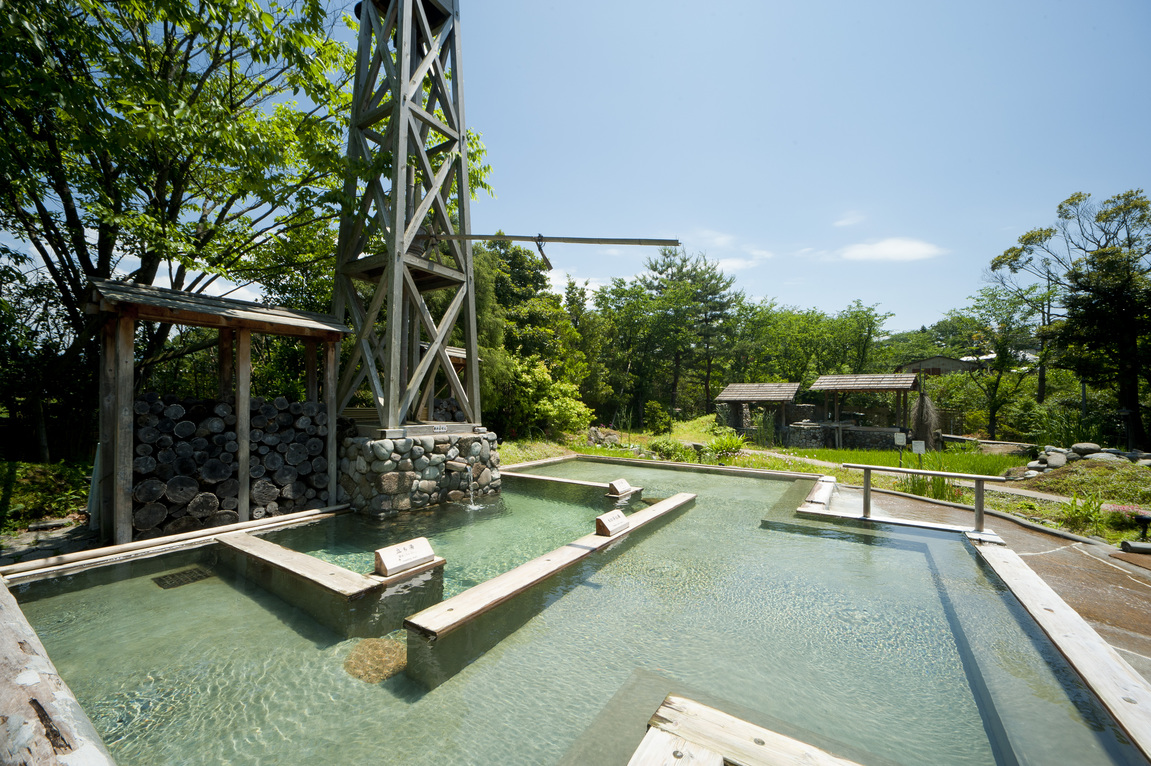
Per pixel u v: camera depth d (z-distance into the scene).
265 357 11.55
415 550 4.46
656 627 3.53
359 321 7.96
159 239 7.29
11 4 5.12
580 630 3.47
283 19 8.60
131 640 3.23
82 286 8.45
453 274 8.23
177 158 7.88
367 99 8.38
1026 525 6.48
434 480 7.37
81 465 7.77
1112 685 2.67
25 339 8.12
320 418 6.88
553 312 21.73
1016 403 26.19
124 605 3.77
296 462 6.56
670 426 28.02
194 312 5.40
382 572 4.18
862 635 3.43
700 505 7.61
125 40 7.93
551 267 6.33
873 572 4.68
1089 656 2.98
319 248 10.22
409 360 9.33
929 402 22.00
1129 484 8.09
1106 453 10.05
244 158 7.12
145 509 5.15
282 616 3.60
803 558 5.08
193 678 2.80
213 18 6.95
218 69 9.55
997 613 3.77
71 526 5.55
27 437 8.50
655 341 33.91
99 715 2.46
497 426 16.22
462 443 7.89
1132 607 3.95
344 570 4.25
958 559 5.07
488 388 14.62
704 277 35.94
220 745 2.26
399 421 7.12
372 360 7.46
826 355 37.19
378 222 8.20
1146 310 17.52
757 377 40.12
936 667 3.03
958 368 38.22
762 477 10.39
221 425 5.82
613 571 4.66
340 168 7.60
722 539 5.76
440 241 9.45
